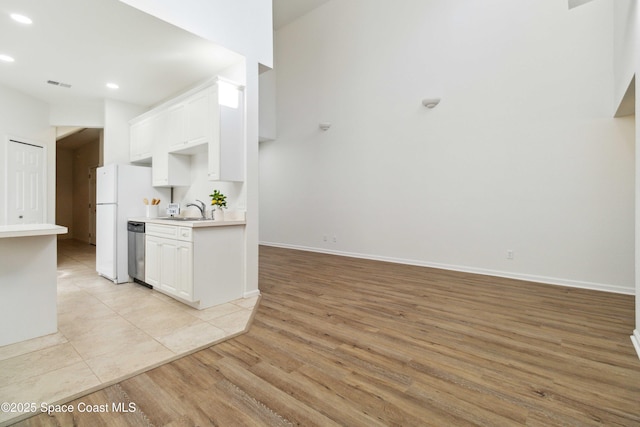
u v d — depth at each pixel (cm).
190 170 411
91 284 386
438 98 471
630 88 280
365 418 147
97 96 436
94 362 197
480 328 253
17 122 417
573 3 374
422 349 216
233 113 326
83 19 259
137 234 373
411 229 515
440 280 411
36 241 234
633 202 348
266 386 172
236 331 246
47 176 458
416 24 504
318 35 639
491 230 437
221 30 306
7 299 221
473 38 447
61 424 143
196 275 292
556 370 190
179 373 186
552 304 313
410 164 514
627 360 201
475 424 144
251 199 340
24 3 237
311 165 658
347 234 602
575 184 377
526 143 408
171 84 396
